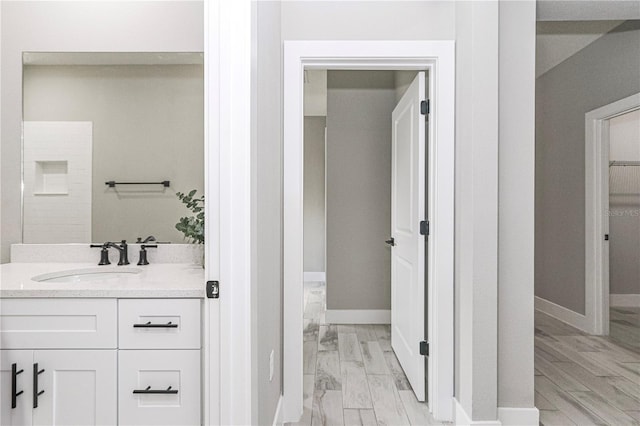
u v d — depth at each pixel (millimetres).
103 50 2178
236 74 1323
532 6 2010
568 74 4098
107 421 1507
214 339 1350
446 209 2148
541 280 4582
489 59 1911
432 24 2150
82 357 1500
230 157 1333
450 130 2143
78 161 2180
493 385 1916
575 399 2387
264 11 1640
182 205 2193
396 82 3885
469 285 1958
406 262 2648
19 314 1496
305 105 5816
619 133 4066
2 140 2152
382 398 2393
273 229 1920
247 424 1356
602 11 2377
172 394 1508
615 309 4477
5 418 1499
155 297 1501
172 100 2193
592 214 3738
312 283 6246
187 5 2188
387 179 3967
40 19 2162
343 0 2148
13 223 2152
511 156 2012
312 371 2791
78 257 2146
